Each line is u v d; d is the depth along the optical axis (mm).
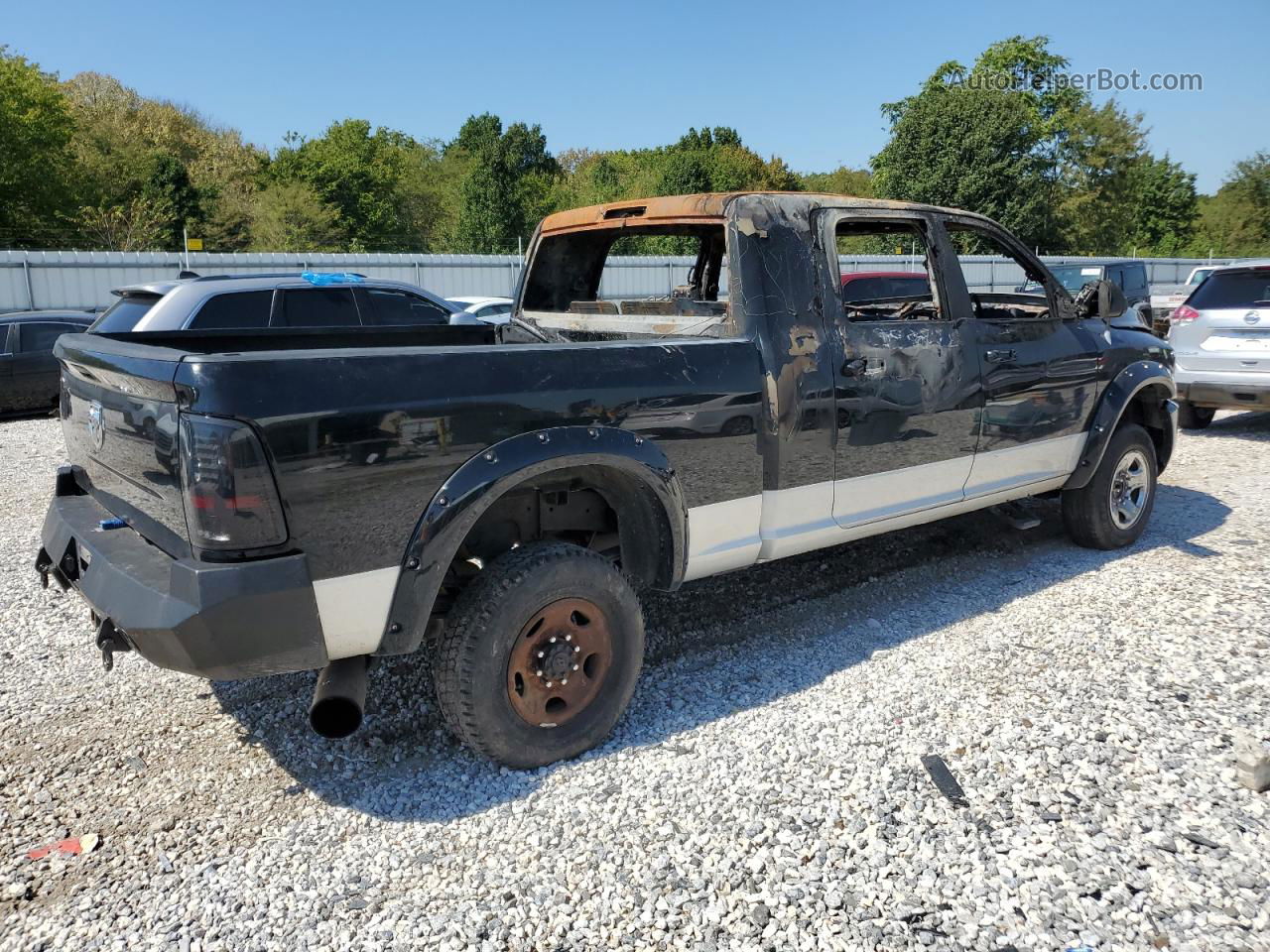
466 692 2842
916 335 3965
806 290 3607
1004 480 4512
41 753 3195
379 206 48938
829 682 3660
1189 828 2660
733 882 2469
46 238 40375
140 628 2447
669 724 3350
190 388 2336
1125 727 3225
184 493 2408
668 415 3158
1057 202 46031
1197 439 8883
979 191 43719
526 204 48562
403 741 3279
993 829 2670
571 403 2924
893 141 46188
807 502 3664
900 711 3393
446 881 2502
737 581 4883
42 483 7492
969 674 3688
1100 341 4926
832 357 3648
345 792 2953
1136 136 46250
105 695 3629
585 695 3115
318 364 2482
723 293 4500
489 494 2730
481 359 2768
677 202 3756
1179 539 5461
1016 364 4406
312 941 2275
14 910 2400
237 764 3131
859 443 3777
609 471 3215
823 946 2234
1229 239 52938
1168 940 2232
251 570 2402
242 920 2355
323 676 2732
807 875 2492
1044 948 2215
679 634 4207
